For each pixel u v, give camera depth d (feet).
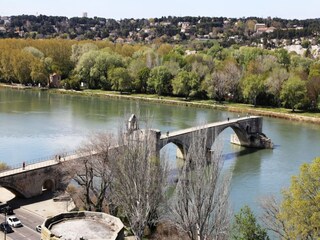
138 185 264.93
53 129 582.76
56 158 383.65
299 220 219.82
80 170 327.88
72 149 481.05
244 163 483.51
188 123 645.92
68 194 342.44
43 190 368.07
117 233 160.86
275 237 264.11
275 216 252.62
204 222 237.45
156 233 279.49
